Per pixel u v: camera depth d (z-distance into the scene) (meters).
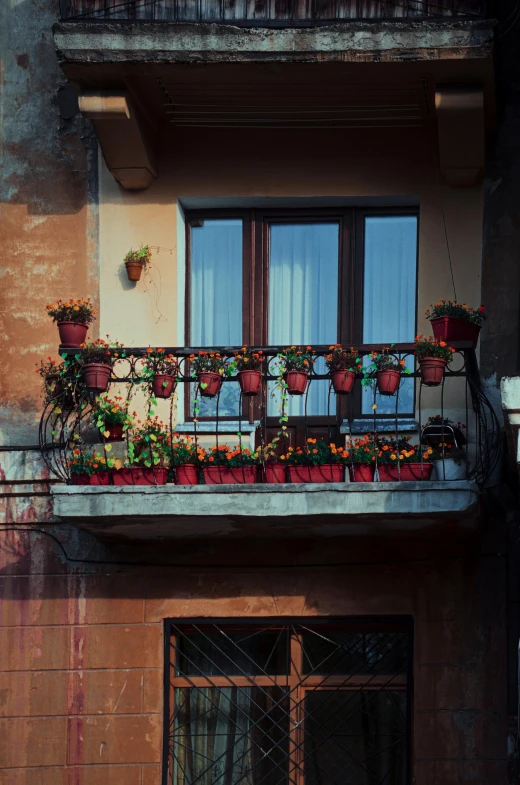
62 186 13.24
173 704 12.33
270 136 13.13
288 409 13.10
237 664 12.34
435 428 12.11
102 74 12.35
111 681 12.27
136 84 12.59
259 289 13.26
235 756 12.18
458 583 12.16
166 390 11.84
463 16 12.21
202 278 13.32
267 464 11.67
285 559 12.37
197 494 11.44
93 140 13.31
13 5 13.54
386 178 12.97
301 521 11.55
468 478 11.60
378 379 11.65
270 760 12.14
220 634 12.42
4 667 12.35
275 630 12.38
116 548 12.48
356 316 13.14
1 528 12.61
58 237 13.16
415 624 12.14
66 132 13.34
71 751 12.19
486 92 12.35
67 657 12.34
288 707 12.21
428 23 12.02
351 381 11.71
